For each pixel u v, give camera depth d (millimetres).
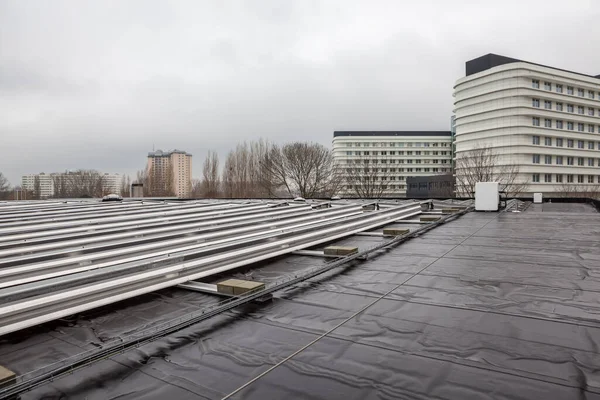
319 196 57656
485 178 58594
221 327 4410
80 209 18719
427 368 3369
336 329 4297
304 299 5387
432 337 4023
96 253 7484
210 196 56812
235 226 11484
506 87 62812
